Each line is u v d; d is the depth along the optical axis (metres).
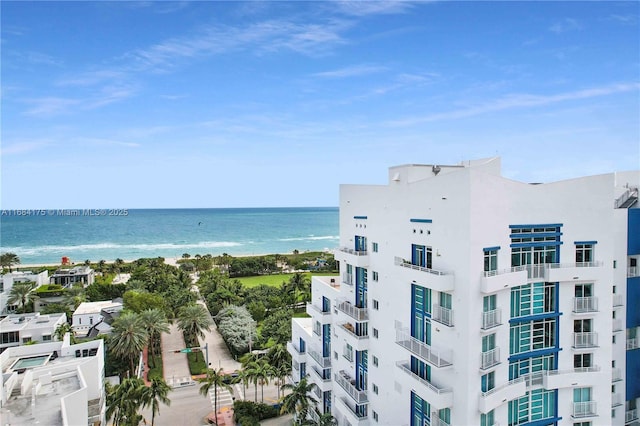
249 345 85.75
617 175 47.56
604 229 34.62
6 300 104.62
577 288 34.69
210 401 66.94
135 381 54.31
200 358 85.38
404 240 36.53
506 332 31.61
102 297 118.69
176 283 130.38
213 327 104.44
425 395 31.97
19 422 34.78
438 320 31.69
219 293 113.62
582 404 34.53
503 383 31.52
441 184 31.81
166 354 88.31
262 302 111.69
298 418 52.41
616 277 40.69
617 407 40.88
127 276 172.00
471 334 29.31
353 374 45.69
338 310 47.19
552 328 34.09
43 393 40.03
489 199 30.09
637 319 41.59
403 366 35.72
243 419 57.31
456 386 30.42
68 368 45.34
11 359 51.56
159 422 60.28
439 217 32.06
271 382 74.12
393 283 38.28
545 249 33.50
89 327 89.12
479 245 29.53
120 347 70.06
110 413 50.78
